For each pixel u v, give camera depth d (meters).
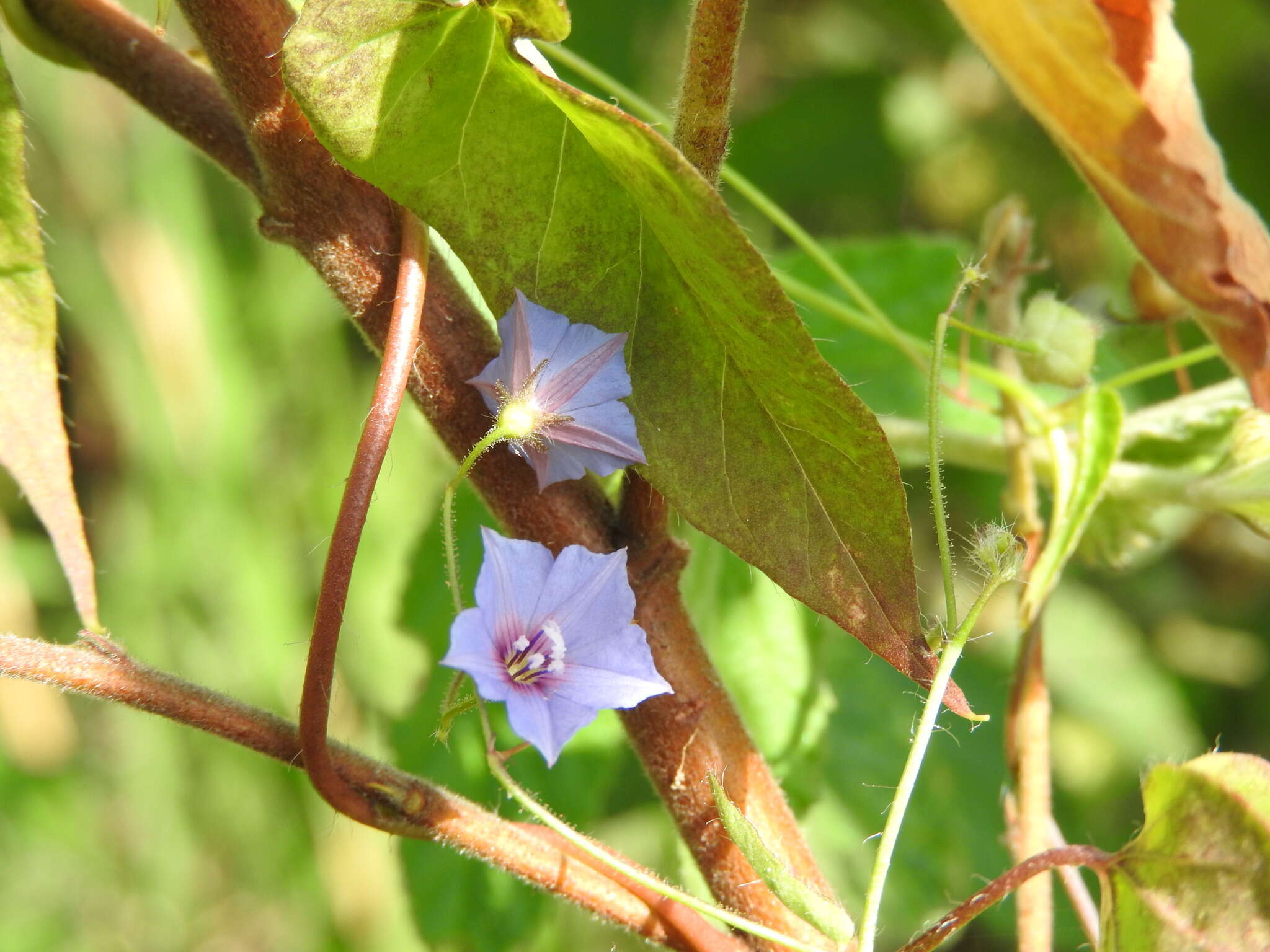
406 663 0.28
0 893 0.46
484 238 0.17
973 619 0.17
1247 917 0.17
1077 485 0.21
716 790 0.17
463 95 0.16
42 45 0.19
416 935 0.25
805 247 0.24
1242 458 0.22
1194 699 0.44
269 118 0.18
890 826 0.17
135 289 0.38
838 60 0.48
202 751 0.41
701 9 0.16
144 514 0.39
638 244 0.17
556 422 0.17
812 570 0.17
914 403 0.27
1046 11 0.15
